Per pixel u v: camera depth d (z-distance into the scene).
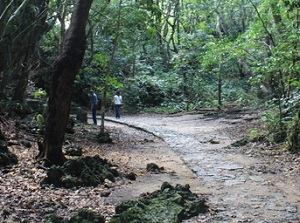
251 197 6.63
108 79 14.70
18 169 7.93
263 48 16.75
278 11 14.81
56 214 5.32
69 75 8.27
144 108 27.59
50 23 15.38
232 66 30.75
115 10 14.06
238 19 33.84
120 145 12.73
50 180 7.11
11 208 5.62
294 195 6.75
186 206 5.67
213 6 29.23
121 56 26.05
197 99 27.91
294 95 12.91
